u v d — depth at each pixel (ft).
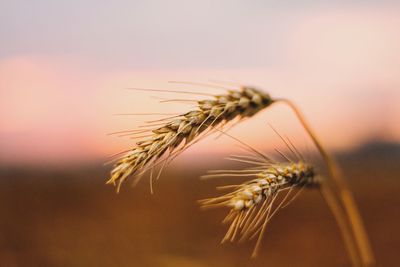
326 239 41.11
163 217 47.62
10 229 39.86
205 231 42.73
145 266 32.22
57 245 36.01
